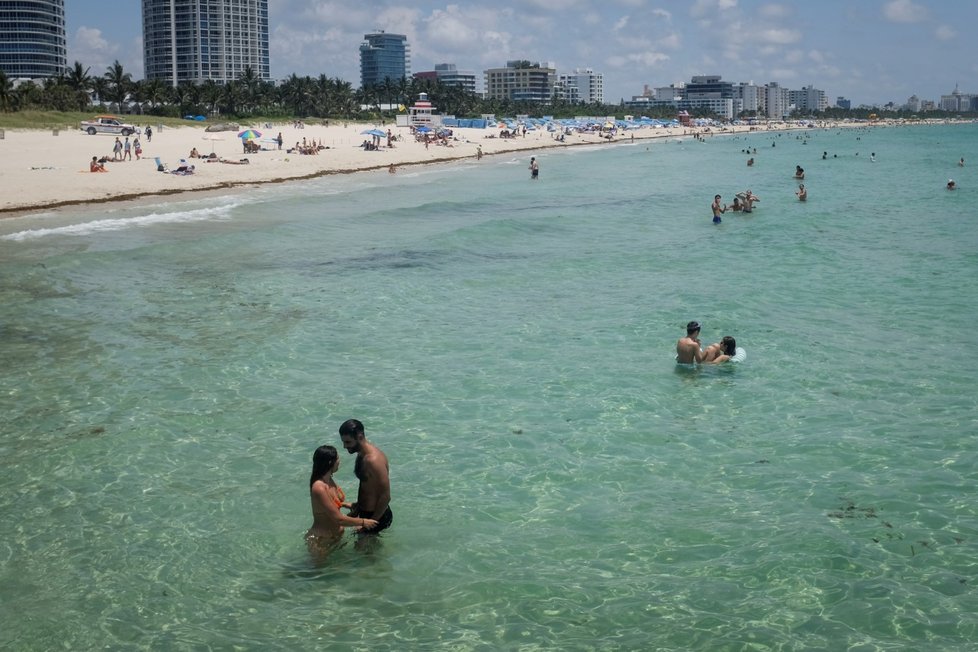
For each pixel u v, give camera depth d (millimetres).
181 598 8930
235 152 81750
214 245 31672
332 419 14125
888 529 10219
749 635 8156
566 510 10906
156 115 146000
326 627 8391
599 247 32250
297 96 168125
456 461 12430
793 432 13414
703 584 9102
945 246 31016
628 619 8469
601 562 9609
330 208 45312
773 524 10414
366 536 10164
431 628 8367
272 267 27719
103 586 9148
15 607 8734
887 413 14156
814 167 82125
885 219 39219
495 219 38969
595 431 13547
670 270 27203
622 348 18172
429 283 25344
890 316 20672
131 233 34438
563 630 8305
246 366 17000
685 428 13648
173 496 11305
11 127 97750
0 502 11070
